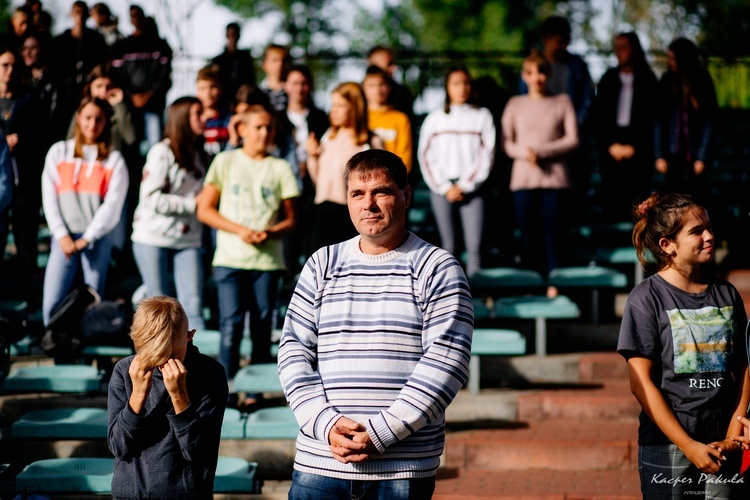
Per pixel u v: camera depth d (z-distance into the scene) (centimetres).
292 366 412
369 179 409
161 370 447
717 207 1015
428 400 390
